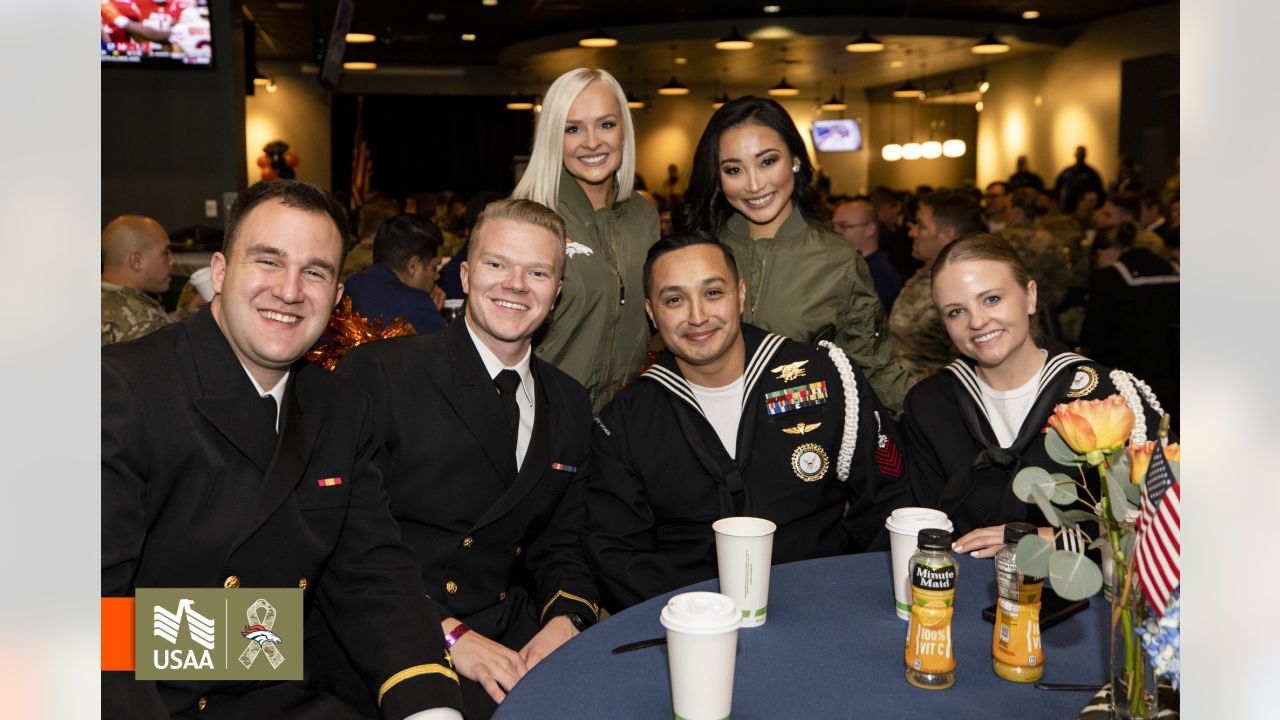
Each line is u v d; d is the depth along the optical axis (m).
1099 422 1.18
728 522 1.50
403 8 12.01
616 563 2.01
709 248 2.03
